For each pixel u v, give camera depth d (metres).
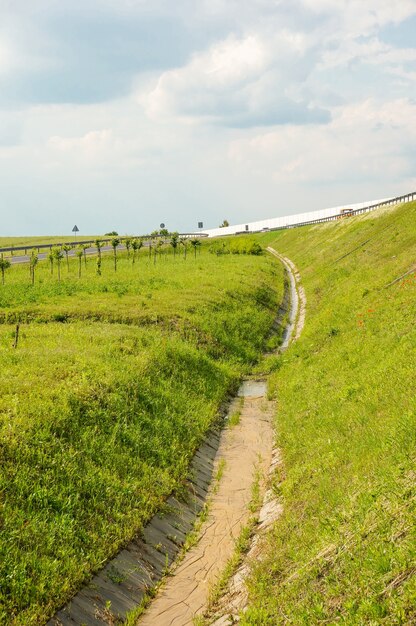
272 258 86.38
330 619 7.88
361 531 9.34
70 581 10.84
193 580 12.42
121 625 10.62
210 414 22.09
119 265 64.69
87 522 12.72
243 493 16.62
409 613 6.93
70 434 15.29
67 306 34.34
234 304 40.75
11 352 21.38
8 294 38.88
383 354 19.30
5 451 13.38
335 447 14.69
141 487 15.08
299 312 46.09
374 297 29.94
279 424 21.08
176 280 48.22
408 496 9.32
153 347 25.41
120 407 18.06
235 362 30.91
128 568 12.14
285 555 11.05
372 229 58.03
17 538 11.12
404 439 11.58
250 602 10.34
